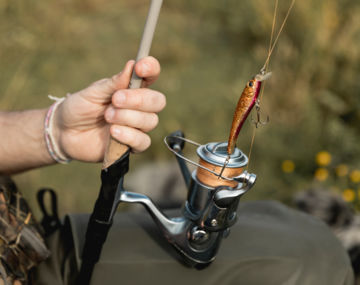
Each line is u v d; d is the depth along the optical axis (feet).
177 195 7.29
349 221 5.01
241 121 2.46
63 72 11.54
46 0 14.10
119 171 2.61
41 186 7.50
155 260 2.92
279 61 10.28
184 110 10.29
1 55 11.31
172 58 12.74
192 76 11.92
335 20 10.30
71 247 3.06
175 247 2.82
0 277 2.82
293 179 8.16
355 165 7.84
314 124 9.02
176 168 7.80
